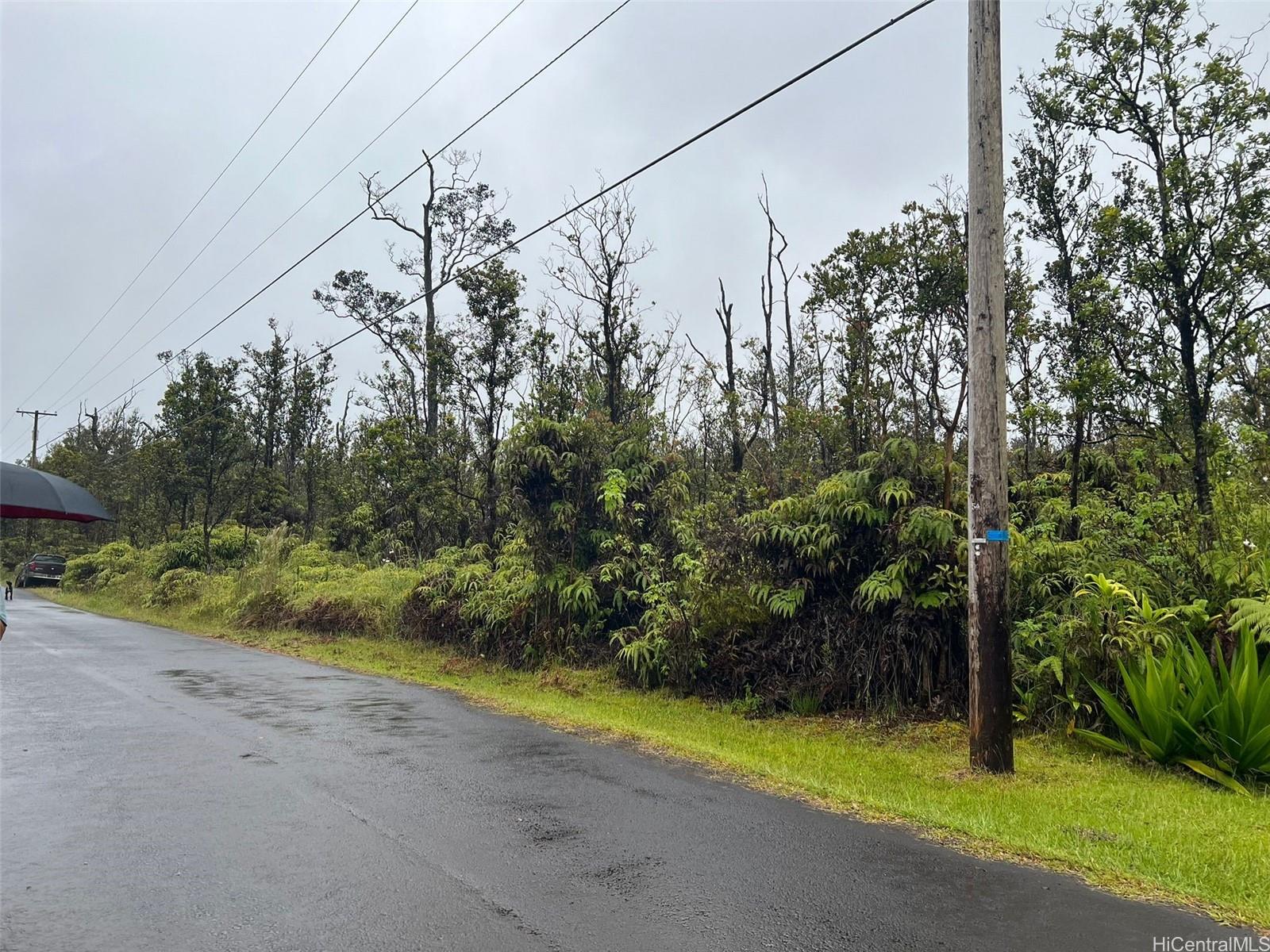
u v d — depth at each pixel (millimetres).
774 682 10453
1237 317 10609
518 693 11578
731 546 11336
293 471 37625
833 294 13859
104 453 53562
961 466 10406
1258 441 10039
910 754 8227
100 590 34094
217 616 22469
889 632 9773
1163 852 5363
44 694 11023
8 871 4883
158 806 6137
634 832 5656
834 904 4539
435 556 20609
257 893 4582
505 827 5727
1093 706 8398
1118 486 11836
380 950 3953
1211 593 8656
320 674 13172
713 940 4094
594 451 14680
